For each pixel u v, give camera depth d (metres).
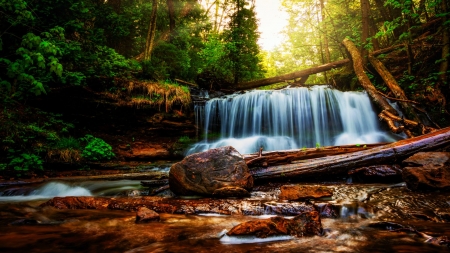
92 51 10.59
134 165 8.29
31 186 5.79
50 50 6.66
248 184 4.61
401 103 9.73
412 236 2.48
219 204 3.81
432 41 11.39
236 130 11.84
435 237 2.32
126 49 14.84
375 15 15.70
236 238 2.48
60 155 7.75
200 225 3.04
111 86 10.23
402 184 4.60
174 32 15.59
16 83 8.42
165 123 10.78
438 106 9.17
